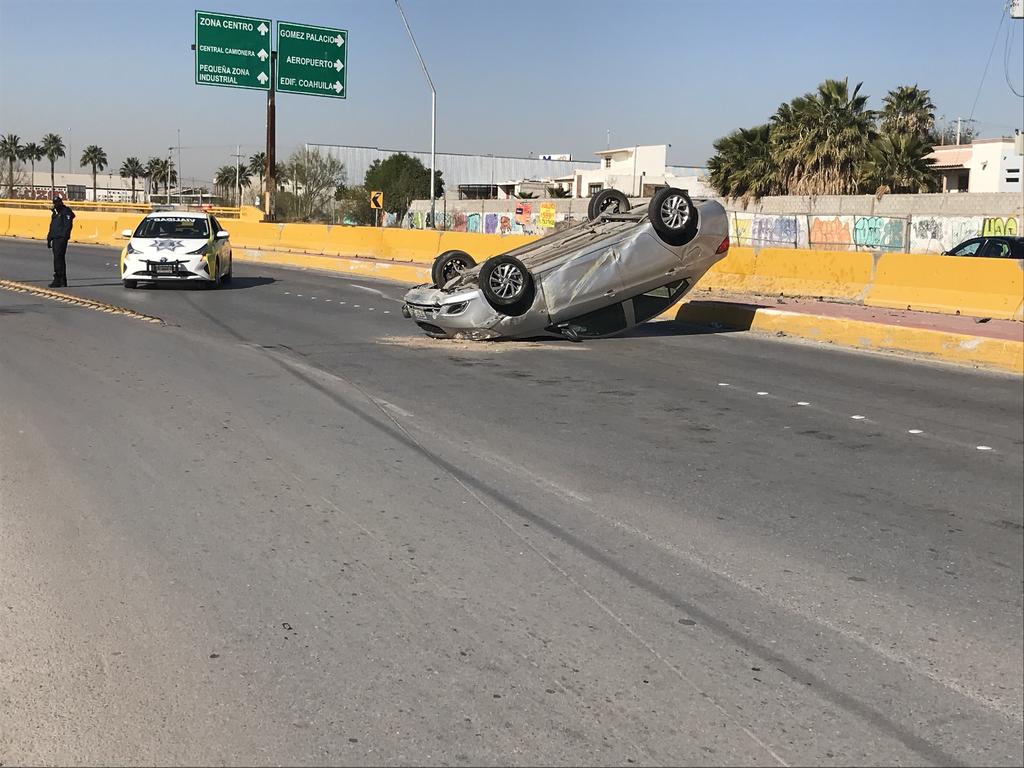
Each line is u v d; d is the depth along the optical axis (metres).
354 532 5.49
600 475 6.82
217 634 4.15
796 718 3.61
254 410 8.57
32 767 3.15
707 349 13.27
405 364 11.30
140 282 20.55
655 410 9.13
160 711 3.52
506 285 12.84
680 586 4.85
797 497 6.45
